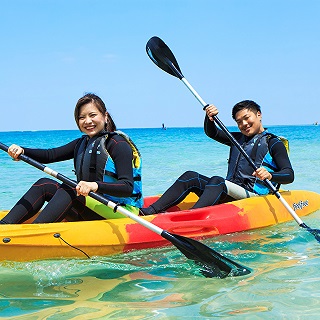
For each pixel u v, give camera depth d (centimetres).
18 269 333
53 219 356
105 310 259
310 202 525
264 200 465
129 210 384
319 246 393
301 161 1136
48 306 266
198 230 404
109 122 396
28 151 395
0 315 254
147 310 258
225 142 516
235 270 322
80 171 385
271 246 395
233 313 250
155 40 550
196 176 450
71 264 345
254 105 491
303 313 248
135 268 339
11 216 357
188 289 292
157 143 2191
